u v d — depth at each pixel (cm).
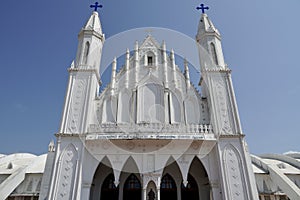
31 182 3012
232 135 2227
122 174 2606
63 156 2105
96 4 3278
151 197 2180
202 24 3111
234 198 1967
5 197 2636
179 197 2520
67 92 2425
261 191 2784
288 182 2631
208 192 2527
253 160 3325
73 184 1986
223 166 2097
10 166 3278
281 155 3744
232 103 2427
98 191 2523
